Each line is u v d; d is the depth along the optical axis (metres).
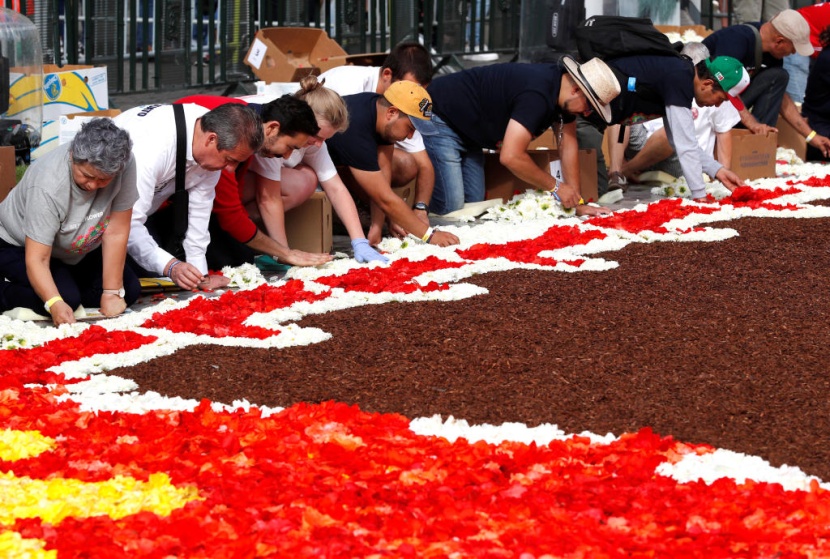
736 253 7.52
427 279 6.73
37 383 4.79
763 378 4.67
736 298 6.20
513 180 10.08
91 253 6.35
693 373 4.74
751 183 11.19
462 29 14.87
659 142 11.37
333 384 4.70
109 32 12.27
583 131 10.55
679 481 3.49
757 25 12.84
